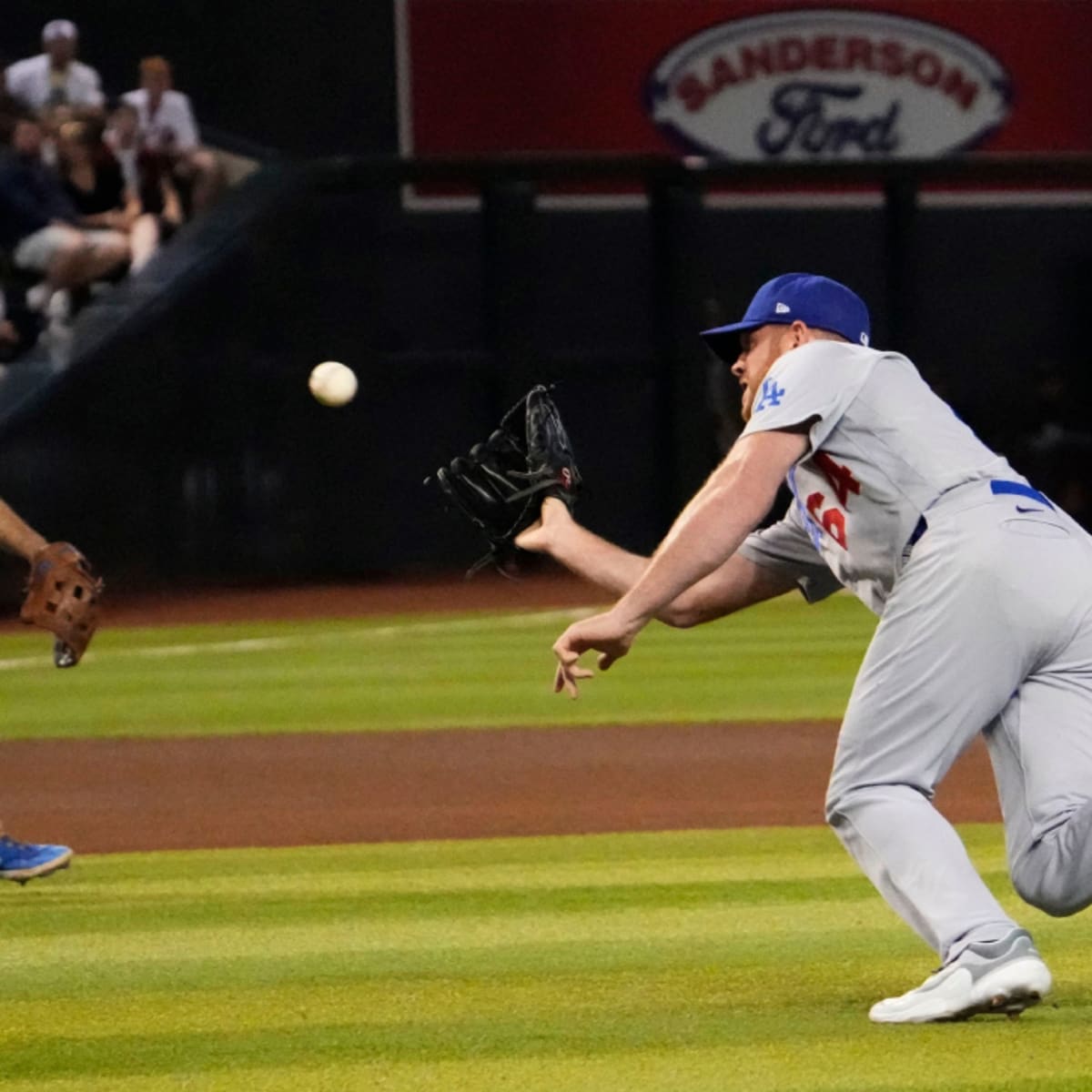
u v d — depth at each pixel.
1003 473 15.38
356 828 26.36
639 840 25.14
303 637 52.59
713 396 69.94
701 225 69.88
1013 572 14.92
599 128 72.62
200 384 63.56
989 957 14.87
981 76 74.62
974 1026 15.43
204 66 70.31
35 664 47.69
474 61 71.62
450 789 29.58
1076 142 75.25
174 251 63.78
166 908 21.03
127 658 48.53
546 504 16.95
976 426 73.50
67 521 60.69
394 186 66.62
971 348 73.44
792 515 16.92
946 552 15.04
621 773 30.95
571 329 70.00
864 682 15.38
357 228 66.38
